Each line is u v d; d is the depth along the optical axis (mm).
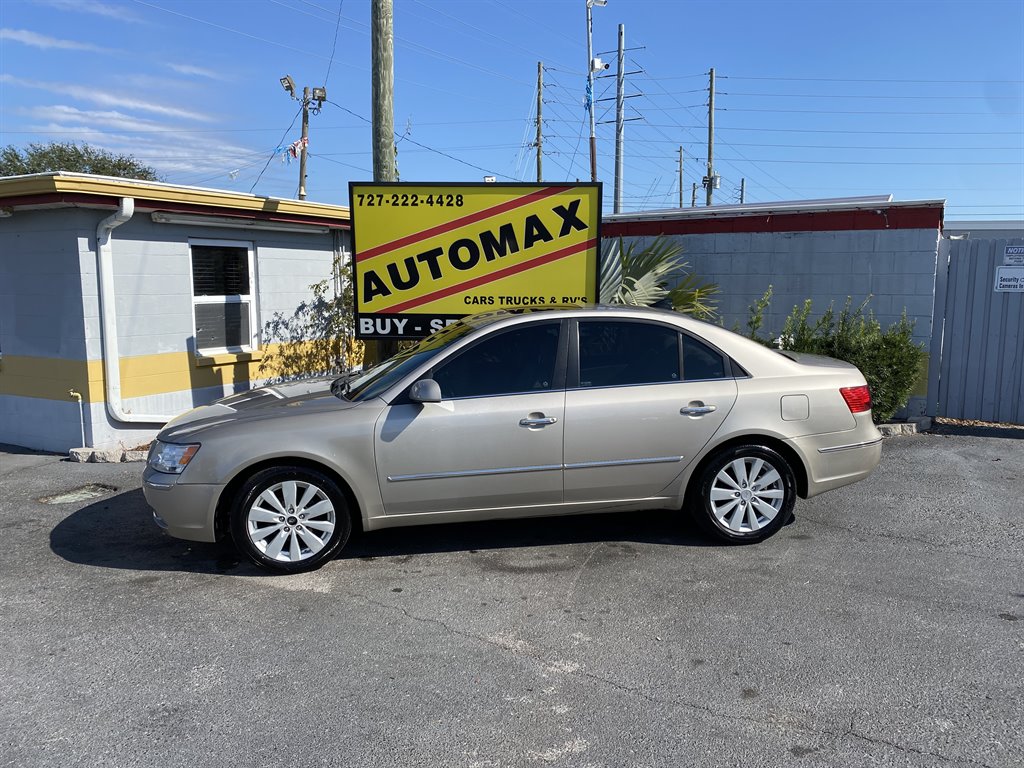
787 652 3906
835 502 6387
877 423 8938
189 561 5250
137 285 8562
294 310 10602
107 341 8172
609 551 5328
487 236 7703
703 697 3506
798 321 9297
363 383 5484
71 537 5758
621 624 4238
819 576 4867
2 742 3223
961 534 5633
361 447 4887
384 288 7816
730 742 3170
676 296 9391
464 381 5066
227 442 4832
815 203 11578
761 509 5355
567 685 3623
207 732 3281
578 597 4594
